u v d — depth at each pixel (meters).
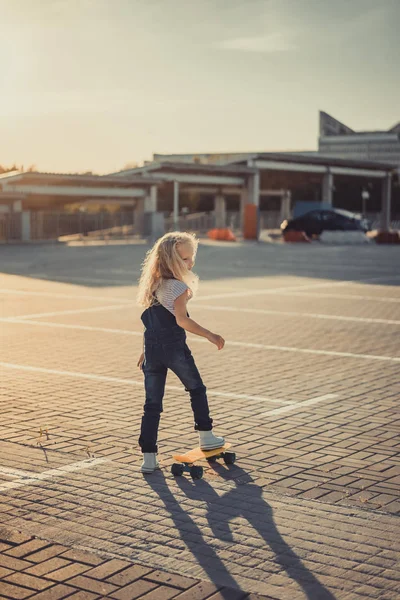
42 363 10.59
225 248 42.09
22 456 6.49
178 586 4.21
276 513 5.27
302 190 94.88
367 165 77.62
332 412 8.13
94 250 39.97
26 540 4.79
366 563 4.51
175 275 6.00
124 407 8.23
